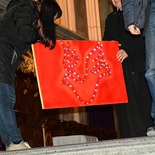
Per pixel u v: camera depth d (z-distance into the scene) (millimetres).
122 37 6965
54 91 6438
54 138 9945
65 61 6543
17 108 9461
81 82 6598
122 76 6816
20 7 5527
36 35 5484
